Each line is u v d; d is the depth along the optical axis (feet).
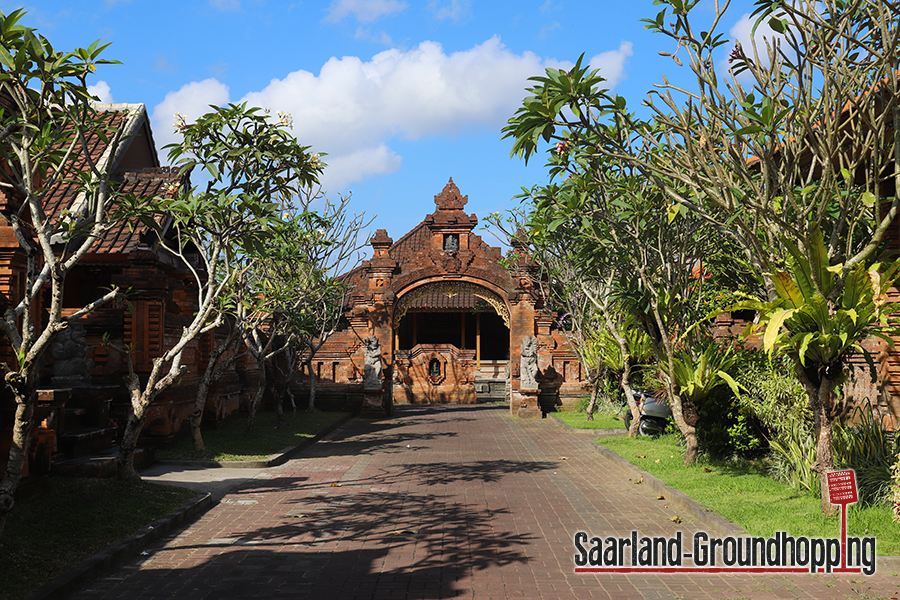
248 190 38.37
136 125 61.87
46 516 27.84
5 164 29.43
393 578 22.72
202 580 22.49
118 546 24.97
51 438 33.42
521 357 95.04
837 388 35.27
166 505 31.91
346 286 91.56
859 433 34.37
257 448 54.95
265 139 37.22
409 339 149.48
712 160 30.04
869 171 29.30
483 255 101.71
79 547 24.58
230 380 77.77
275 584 22.08
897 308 27.40
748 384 43.80
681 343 47.11
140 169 58.08
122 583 22.12
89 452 42.24
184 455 50.16
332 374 108.37
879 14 26.35
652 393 64.13
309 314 85.35
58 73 23.21
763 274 30.73
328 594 21.12
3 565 21.65
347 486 40.57
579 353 83.61
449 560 24.85
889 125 32.99
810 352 28.63
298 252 71.72
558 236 66.44
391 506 34.58
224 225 37.35
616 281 57.88
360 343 107.65
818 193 28.07
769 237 30.99
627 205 41.47
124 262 52.49
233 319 73.87
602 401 90.63
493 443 63.72
